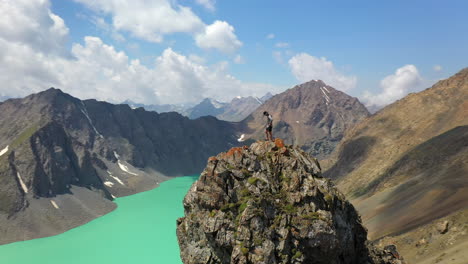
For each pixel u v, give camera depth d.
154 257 134.88
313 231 26.53
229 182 29.19
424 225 90.69
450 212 90.88
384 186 159.25
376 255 34.22
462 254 63.28
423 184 126.06
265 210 27.30
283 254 25.92
